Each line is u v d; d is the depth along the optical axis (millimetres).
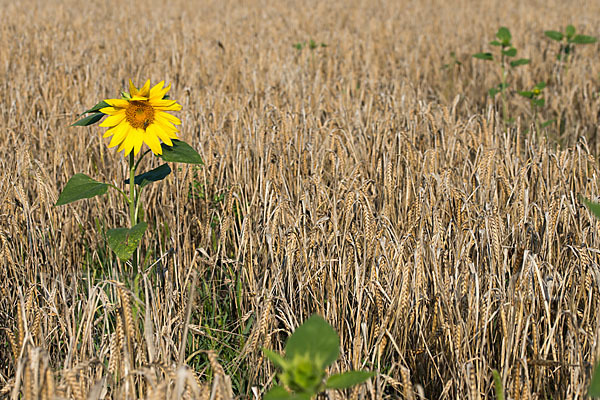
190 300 2834
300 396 1887
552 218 3697
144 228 2859
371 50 11625
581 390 2781
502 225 3818
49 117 6539
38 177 4090
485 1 20406
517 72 10242
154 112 2977
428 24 15570
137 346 2922
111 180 5148
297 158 5109
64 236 4512
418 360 3244
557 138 7578
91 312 2936
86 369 2777
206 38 13242
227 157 5191
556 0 20703
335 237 3609
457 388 2926
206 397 2426
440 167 5211
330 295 3365
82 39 12516
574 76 9383
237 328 3861
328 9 18984
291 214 3869
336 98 7750
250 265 3764
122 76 8977
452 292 3234
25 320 2812
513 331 2947
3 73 9305
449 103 8648
